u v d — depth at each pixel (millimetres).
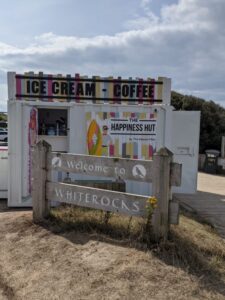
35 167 5469
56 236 4902
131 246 4387
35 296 3678
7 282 4027
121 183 7211
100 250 4344
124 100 7824
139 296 3482
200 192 10750
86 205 5160
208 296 3514
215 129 20094
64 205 6094
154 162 4516
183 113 9070
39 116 9031
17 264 4352
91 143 7785
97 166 5074
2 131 27375
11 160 7637
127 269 3861
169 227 4602
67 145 8109
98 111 7773
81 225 5102
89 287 3670
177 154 9133
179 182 4430
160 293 3520
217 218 7410
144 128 7820
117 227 4887
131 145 7828
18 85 7664
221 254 4586
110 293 3547
